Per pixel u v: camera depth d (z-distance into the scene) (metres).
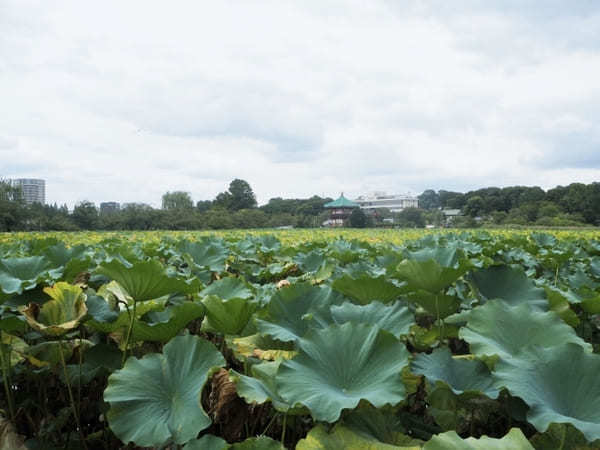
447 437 1.30
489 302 2.27
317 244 7.46
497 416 2.20
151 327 2.45
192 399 1.70
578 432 1.61
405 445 1.61
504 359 1.76
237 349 2.40
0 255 4.94
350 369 1.79
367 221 96.62
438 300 2.78
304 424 2.20
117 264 2.31
